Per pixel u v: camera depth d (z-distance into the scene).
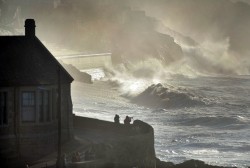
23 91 113.19
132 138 115.69
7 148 112.19
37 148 114.38
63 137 119.31
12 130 112.69
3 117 112.06
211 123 197.62
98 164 105.25
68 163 102.75
